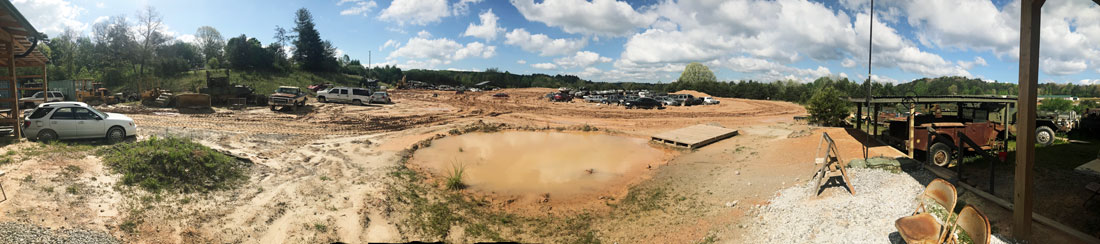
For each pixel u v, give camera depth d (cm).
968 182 812
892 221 674
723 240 731
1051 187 787
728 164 1288
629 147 1711
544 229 855
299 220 833
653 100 3919
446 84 9588
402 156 1456
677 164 1370
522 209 970
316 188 1032
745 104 5144
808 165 1120
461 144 1753
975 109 1243
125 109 2606
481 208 973
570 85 10381
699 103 4731
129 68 6375
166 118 2173
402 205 959
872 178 909
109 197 787
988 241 462
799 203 835
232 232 753
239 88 3169
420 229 838
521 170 1317
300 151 1488
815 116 2212
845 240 637
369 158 1414
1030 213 573
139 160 951
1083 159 997
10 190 729
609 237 809
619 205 988
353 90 3738
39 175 816
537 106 4075
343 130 2069
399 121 2553
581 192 1094
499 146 1719
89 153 1016
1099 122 1386
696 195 1008
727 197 959
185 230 727
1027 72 555
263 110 2909
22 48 1312
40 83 3250
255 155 1331
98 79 5422
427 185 1137
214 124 2017
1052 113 1778
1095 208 671
